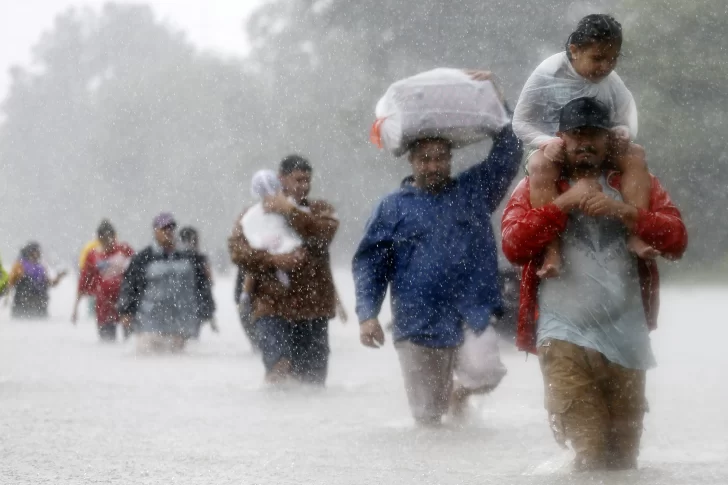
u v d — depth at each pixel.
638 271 13.41
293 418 18.98
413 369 17.91
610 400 13.27
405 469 13.95
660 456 14.50
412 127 18.05
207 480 13.38
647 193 13.25
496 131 18.23
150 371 28.22
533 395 21.95
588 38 13.37
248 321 32.62
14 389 23.36
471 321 17.84
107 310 40.38
